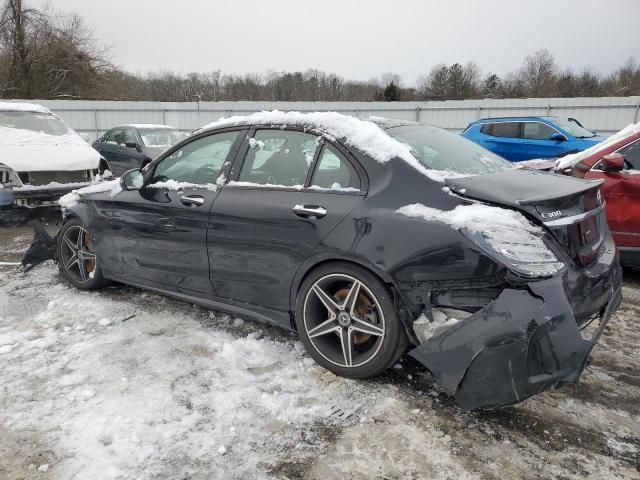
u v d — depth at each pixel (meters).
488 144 12.34
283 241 2.98
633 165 4.61
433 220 2.50
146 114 23.56
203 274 3.45
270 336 3.44
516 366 2.21
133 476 2.10
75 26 32.06
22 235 6.52
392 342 2.67
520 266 2.27
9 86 30.19
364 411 2.57
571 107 19.95
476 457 2.24
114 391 2.72
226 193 3.30
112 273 4.11
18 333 3.40
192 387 2.78
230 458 2.22
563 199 2.55
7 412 2.52
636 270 5.24
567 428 2.46
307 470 2.16
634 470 2.17
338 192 2.85
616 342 3.44
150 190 3.77
